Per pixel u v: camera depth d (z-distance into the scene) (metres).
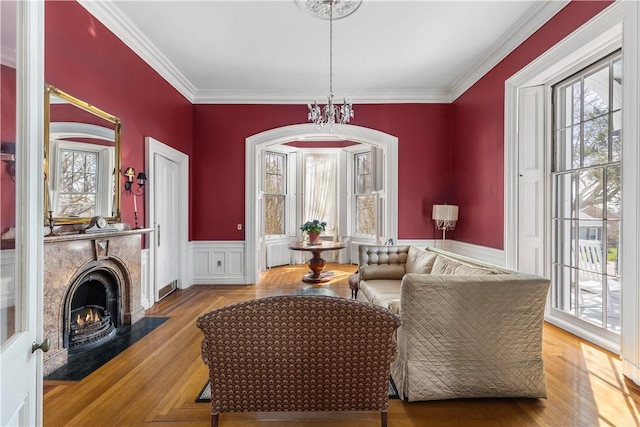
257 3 3.34
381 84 5.44
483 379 2.10
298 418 1.98
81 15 3.06
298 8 3.43
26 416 1.00
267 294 5.01
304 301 1.54
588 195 3.21
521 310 2.11
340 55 4.46
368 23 3.70
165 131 4.73
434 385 2.09
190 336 3.28
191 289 5.35
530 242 3.82
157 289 4.57
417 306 2.08
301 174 7.81
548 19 3.34
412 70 4.91
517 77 3.83
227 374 1.62
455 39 4.04
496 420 1.94
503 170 4.13
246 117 5.74
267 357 1.59
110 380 2.40
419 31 3.86
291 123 5.75
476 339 2.10
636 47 2.36
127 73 3.80
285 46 4.21
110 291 3.42
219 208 5.75
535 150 3.79
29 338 1.00
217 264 5.77
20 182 0.98
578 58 3.10
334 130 5.71
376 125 5.74
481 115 4.70
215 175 5.73
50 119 2.65
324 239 7.87
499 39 4.02
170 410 2.04
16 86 0.97
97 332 3.09
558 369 2.56
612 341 2.93
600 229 3.08
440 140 5.74
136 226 3.84
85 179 3.06
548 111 3.67
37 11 1.03
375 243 6.83
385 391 1.67
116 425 1.89
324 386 1.64
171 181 5.05
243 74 5.04
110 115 3.42
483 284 2.09
